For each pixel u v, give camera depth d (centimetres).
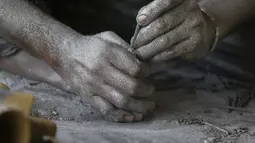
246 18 110
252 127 94
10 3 97
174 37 90
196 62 123
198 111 100
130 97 91
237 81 115
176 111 99
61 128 89
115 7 135
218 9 103
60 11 136
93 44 91
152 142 86
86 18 136
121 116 92
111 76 89
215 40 101
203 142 88
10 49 106
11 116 71
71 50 92
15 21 96
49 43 94
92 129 89
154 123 93
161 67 122
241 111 101
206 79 116
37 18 96
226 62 121
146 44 90
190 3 91
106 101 92
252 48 121
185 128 92
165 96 107
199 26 92
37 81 108
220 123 95
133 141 86
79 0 138
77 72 92
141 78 91
